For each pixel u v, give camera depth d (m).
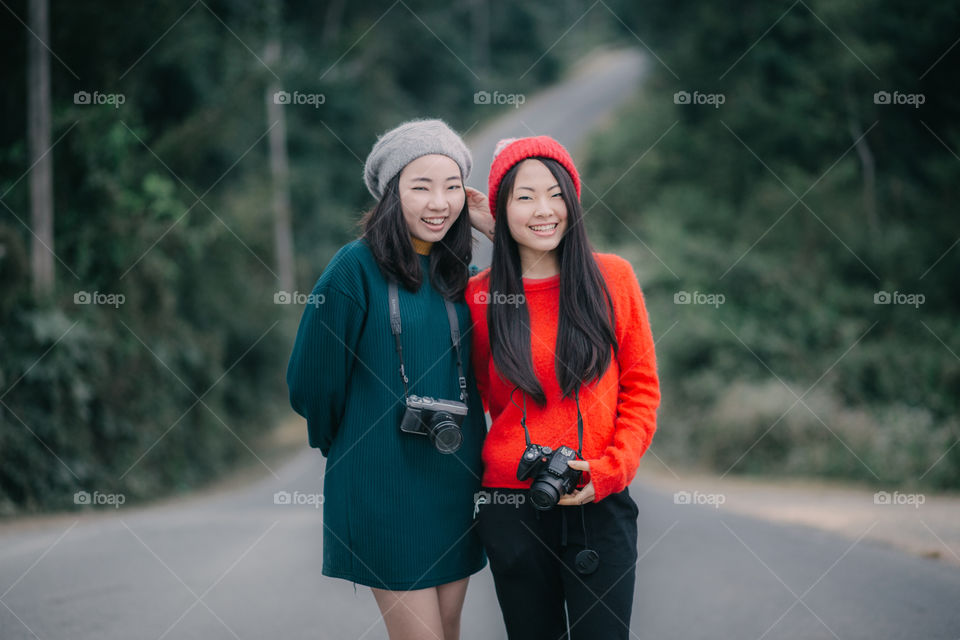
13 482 8.52
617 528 2.21
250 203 16.30
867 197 14.64
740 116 17.59
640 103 30.05
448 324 2.36
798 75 16.69
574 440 2.23
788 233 14.72
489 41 43.06
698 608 3.82
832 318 12.83
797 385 12.04
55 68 11.01
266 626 3.66
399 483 2.25
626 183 21.16
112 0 11.45
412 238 2.39
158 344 11.52
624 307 2.31
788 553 4.86
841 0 15.13
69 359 9.22
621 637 2.16
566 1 46.81
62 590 4.19
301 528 6.51
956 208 13.51
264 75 15.14
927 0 14.60
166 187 11.79
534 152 2.30
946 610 3.50
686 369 13.66
